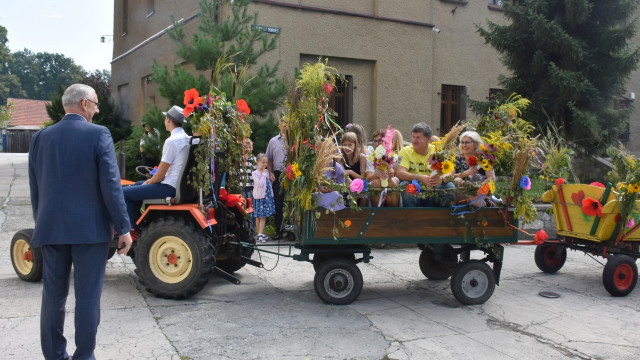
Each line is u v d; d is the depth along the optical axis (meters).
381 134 6.21
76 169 3.10
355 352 3.69
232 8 8.48
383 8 11.11
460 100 12.78
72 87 3.27
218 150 5.11
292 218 4.91
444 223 4.91
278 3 9.84
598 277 6.30
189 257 4.75
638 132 15.94
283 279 5.70
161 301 4.73
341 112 11.05
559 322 4.55
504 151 5.02
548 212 6.41
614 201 5.48
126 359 3.43
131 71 15.44
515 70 10.57
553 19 10.20
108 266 5.91
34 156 3.20
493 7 13.00
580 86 9.52
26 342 3.62
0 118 35.81
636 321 4.63
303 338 3.92
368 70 11.21
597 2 9.99
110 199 3.12
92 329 3.12
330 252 4.87
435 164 4.66
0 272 5.48
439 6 12.21
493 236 5.03
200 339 3.83
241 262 5.59
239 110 5.45
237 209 5.62
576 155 10.98
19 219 8.16
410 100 11.59
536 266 6.84
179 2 11.61
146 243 4.76
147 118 8.40
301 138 4.64
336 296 4.79
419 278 5.92
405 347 3.82
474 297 4.93
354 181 4.56
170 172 4.95
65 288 3.17
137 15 15.00
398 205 4.97
